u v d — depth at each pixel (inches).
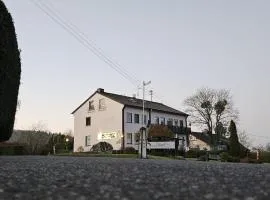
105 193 155.3
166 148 1820.9
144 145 1258.0
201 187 174.7
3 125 572.1
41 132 2657.5
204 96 2738.7
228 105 2733.8
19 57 603.2
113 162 514.3
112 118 2219.5
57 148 2529.5
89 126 2310.5
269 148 3604.8
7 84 553.6
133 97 2512.3
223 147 2659.9
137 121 2269.9
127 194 151.9
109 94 2349.9
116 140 2177.7
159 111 2439.7
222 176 240.4
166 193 153.9
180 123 2640.3
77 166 374.6
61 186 183.2
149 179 215.9
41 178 227.5
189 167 360.2
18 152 1280.8
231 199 137.5
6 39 530.6
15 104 608.1
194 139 3270.2
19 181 208.4
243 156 2126.0
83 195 151.6
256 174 263.3
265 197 143.9
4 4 522.9
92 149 2111.2
